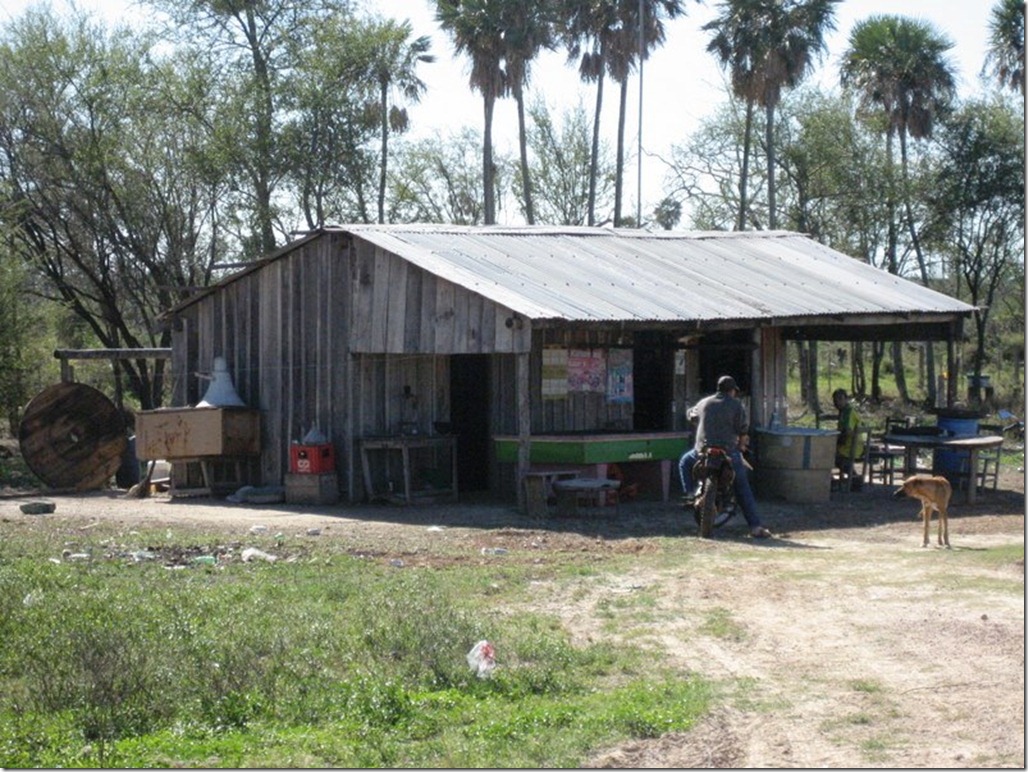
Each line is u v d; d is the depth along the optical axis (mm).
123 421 22625
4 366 29328
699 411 15297
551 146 51406
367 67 36750
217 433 19797
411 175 44969
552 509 17391
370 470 18875
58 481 21969
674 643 9578
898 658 8969
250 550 13484
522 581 12031
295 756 7082
